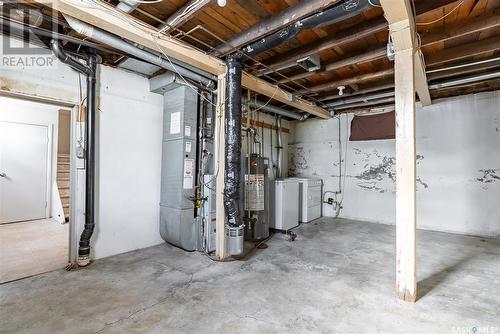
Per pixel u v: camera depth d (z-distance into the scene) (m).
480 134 4.18
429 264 2.88
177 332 1.68
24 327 1.71
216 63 2.83
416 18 2.23
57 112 5.39
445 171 4.45
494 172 4.06
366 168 5.28
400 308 1.98
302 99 4.47
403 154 2.10
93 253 2.99
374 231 4.42
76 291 2.22
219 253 3.03
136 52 2.53
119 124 3.23
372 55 2.80
